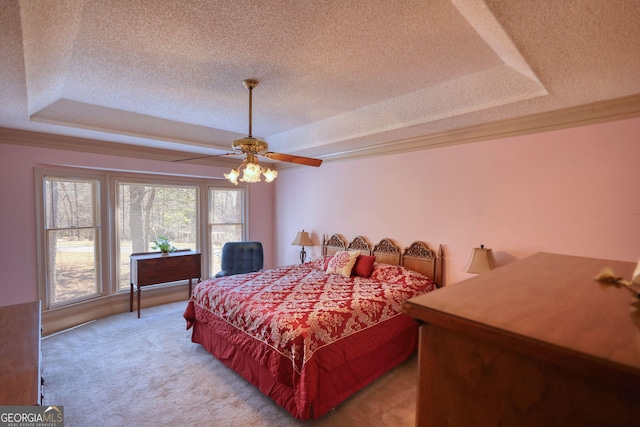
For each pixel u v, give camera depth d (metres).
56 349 3.21
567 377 0.48
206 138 4.22
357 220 4.38
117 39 1.94
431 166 3.54
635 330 0.53
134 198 4.52
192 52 2.12
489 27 1.50
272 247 5.91
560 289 0.77
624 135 2.36
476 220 3.20
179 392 2.51
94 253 4.10
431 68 2.39
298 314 2.35
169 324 3.94
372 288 3.12
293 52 2.12
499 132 2.99
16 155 3.35
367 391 2.55
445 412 0.62
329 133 3.88
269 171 2.79
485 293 0.73
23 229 3.42
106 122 3.38
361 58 2.21
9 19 1.29
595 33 1.44
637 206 2.32
